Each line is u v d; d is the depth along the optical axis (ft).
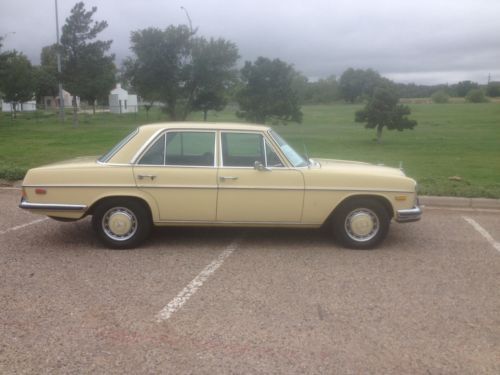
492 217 28.66
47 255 20.79
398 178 21.86
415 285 17.90
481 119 129.70
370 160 49.52
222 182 21.26
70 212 21.29
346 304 16.15
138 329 14.28
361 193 21.66
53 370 12.18
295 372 12.19
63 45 115.65
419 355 13.06
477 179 38.11
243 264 19.89
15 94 149.18
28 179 21.26
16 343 13.42
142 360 12.66
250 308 15.72
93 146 61.16
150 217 21.74
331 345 13.50
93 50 115.85
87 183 21.09
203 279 18.17
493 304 16.33
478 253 21.85
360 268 19.63
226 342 13.58
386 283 18.04
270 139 21.75
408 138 77.10
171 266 19.56
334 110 206.59
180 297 16.52
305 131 93.45
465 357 13.01
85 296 16.53
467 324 14.85
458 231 25.49
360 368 12.41
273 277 18.48
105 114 184.85
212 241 23.06
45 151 54.60
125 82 99.66
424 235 24.68
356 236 22.15
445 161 48.88
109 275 18.49
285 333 14.12
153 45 92.94
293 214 21.67
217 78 96.07
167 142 21.57
